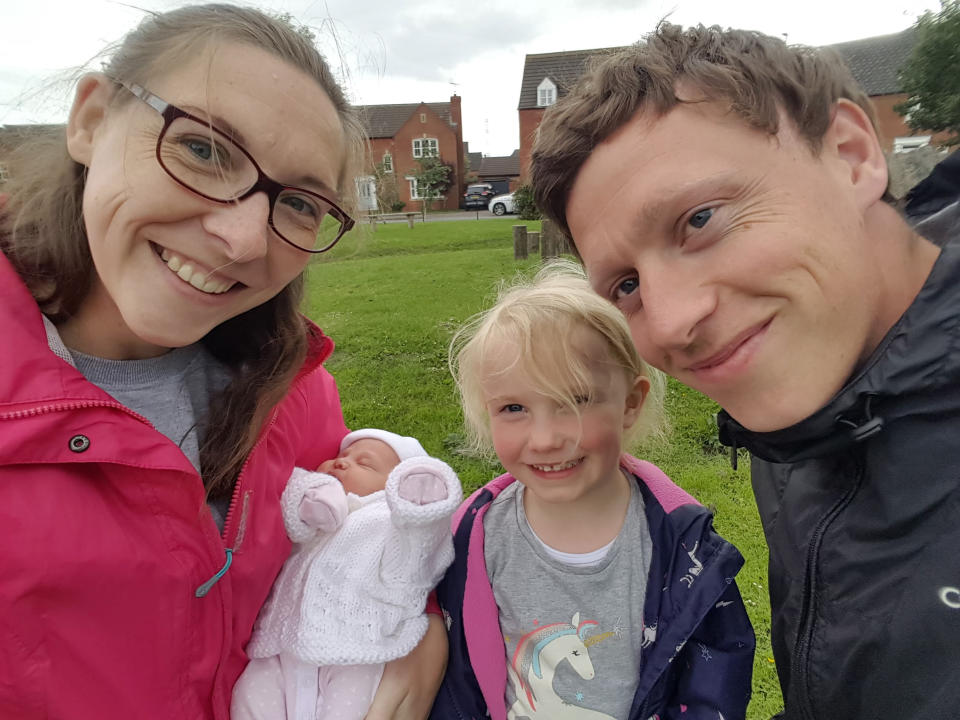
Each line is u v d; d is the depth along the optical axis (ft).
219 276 1.20
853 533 1.10
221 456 1.50
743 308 0.97
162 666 1.28
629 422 1.83
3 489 1.09
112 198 1.11
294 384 1.75
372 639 1.66
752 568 3.08
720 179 0.93
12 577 1.07
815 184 0.95
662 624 1.59
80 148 1.19
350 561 1.78
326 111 1.25
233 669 1.60
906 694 0.99
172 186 1.10
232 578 1.50
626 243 1.01
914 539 0.99
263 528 1.62
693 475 3.92
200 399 1.55
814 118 0.96
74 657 1.15
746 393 1.02
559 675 1.65
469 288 10.32
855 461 1.11
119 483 1.23
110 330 1.33
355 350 7.11
